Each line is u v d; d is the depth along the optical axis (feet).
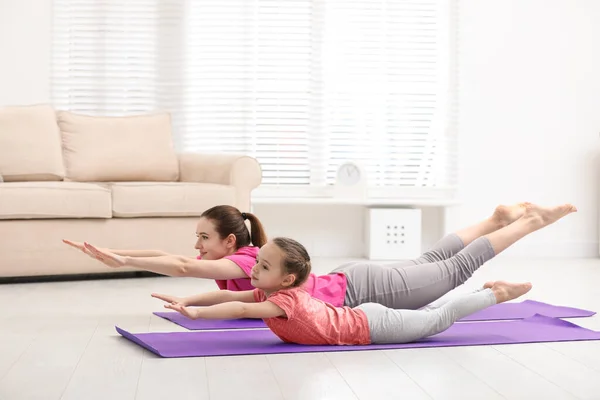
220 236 11.11
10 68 19.33
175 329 10.18
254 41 20.16
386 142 20.48
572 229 20.83
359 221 20.42
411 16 20.44
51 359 8.43
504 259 19.92
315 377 7.67
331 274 10.05
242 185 16.12
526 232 10.51
